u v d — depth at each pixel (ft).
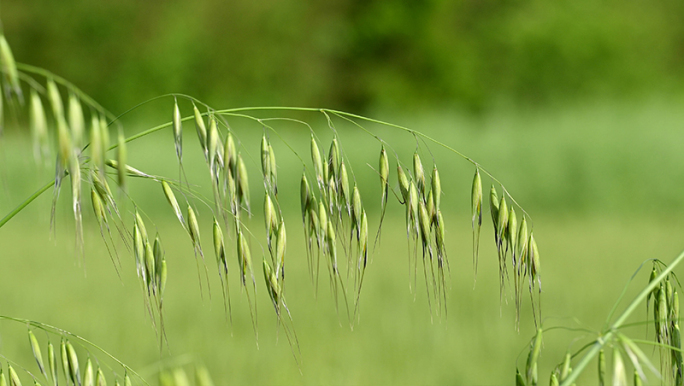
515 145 38.96
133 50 98.17
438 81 107.86
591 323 13.60
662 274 3.86
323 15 112.37
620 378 3.58
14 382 4.39
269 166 4.01
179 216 3.87
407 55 109.70
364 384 10.57
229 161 3.78
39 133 2.85
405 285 18.17
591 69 99.19
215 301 16.85
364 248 4.25
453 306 15.57
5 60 2.77
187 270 21.30
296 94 109.09
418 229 4.28
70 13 95.25
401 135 42.32
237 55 105.70
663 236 26.66
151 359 11.62
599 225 31.07
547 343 12.35
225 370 11.09
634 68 99.04
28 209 33.68
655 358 10.75
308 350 12.19
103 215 3.91
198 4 105.70
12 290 18.56
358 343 12.50
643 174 36.94
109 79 96.58
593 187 37.37
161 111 93.86
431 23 109.09
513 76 103.86
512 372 11.02
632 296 15.81
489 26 108.27
